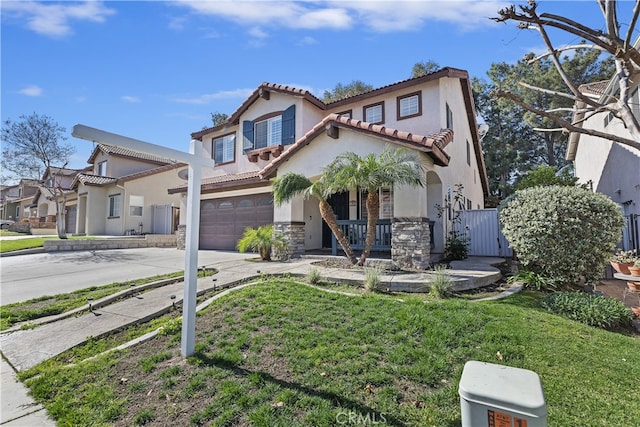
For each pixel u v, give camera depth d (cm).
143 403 343
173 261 1288
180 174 1816
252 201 1541
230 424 301
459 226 1330
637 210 1172
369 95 1425
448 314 523
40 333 555
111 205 2438
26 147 2067
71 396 367
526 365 386
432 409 312
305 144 1133
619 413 305
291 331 484
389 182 861
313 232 1456
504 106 2650
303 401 328
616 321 572
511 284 791
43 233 2694
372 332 473
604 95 1147
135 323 587
